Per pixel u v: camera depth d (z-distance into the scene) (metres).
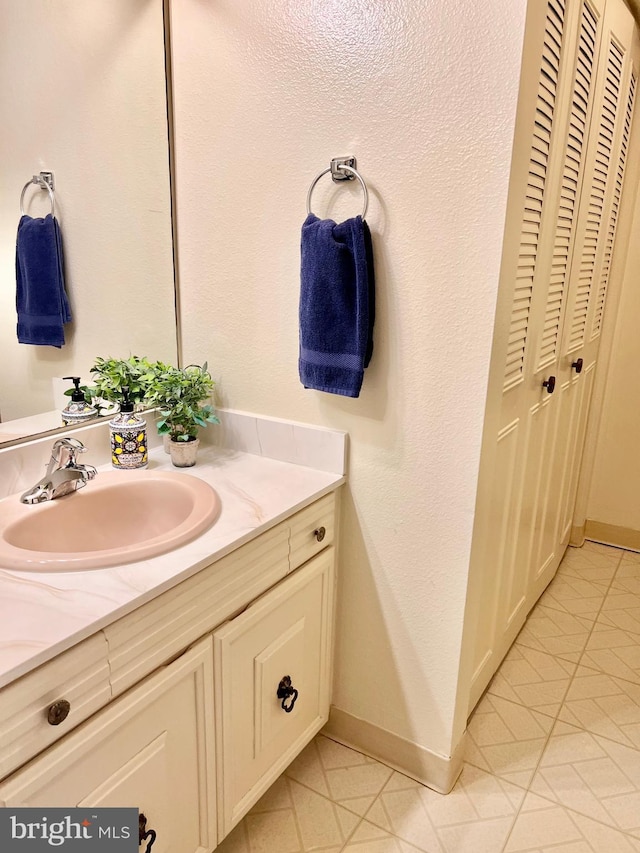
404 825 1.41
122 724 0.95
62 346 1.39
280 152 1.36
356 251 1.24
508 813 1.44
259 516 1.22
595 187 1.86
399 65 1.18
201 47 1.40
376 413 1.38
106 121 1.38
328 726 1.68
